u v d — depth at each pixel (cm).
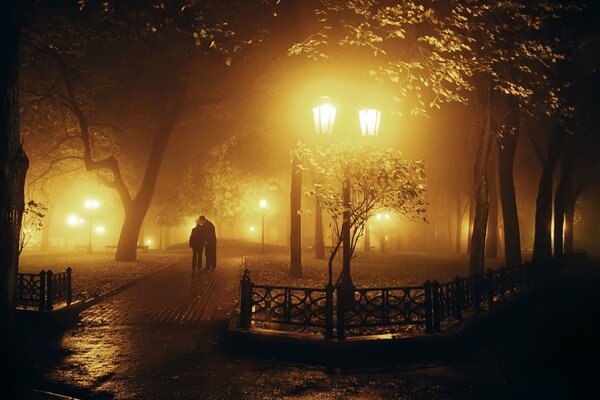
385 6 1166
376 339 776
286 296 850
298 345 778
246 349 816
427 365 753
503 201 2362
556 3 1298
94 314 1128
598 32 1709
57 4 1359
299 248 1847
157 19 997
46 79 2291
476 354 827
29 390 607
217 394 612
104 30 1473
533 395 612
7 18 739
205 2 1050
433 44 1227
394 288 840
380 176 941
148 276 1953
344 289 798
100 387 634
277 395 609
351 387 641
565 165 2862
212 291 1512
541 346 888
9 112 739
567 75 2109
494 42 1270
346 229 1035
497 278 1298
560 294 1653
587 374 706
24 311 996
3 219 727
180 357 779
